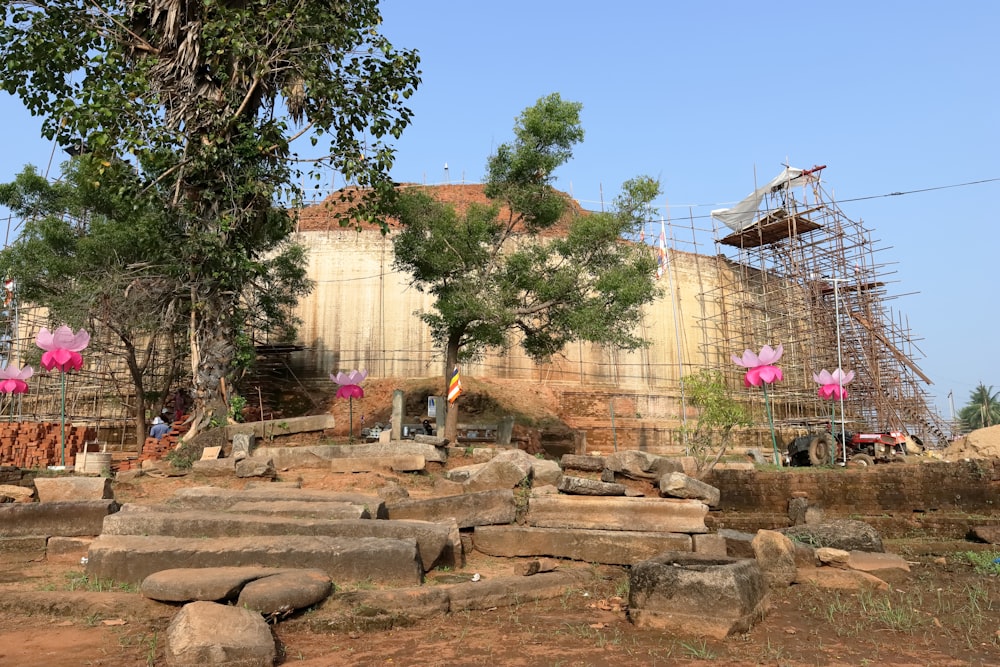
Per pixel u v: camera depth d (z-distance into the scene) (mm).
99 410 24375
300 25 14805
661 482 9586
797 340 29641
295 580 5887
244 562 6477
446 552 7688
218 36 15086
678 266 32188
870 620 6109
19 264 19188
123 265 18734
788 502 16094
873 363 30031
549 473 10547
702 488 9406
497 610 6453
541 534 8508
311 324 28125
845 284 30312
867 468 16016
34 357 21391
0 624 5520
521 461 10414
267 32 14922
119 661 4699
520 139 17938
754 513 16266
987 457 16438
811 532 9180
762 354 17141
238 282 16234
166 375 23578
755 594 6020
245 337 21531
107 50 14492
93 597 5855
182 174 14922
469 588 6523
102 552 6516
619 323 20922
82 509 8023
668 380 30547
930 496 15219
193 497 8477
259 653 4609
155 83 15703
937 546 12516
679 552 6648
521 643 5305
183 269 16328
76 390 24719
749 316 31484
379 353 27953
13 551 7691
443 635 5543
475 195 34438
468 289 17469
